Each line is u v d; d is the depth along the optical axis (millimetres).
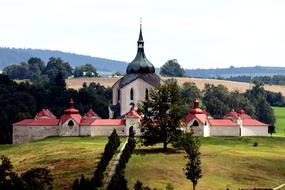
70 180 166250
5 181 84250
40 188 85750
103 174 164125
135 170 176500
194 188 159125
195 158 160375
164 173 175000
